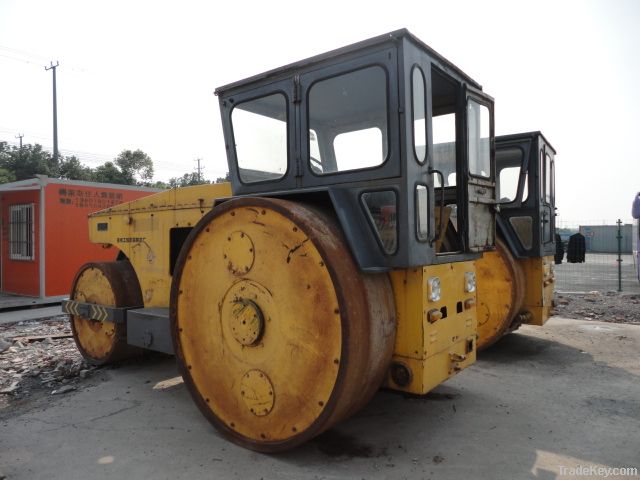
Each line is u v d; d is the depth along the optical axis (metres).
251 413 3.27
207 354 3.53
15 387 4.71
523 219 5.90
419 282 3.07
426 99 3.20
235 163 3.91
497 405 4.13
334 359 2.83
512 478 2.89
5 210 10.88
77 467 3.08
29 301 9.39
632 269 17.31
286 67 3.48
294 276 3.02
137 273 5.24
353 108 3.22
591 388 4.59
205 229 3.53
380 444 3.37
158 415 3.96
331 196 3.08
